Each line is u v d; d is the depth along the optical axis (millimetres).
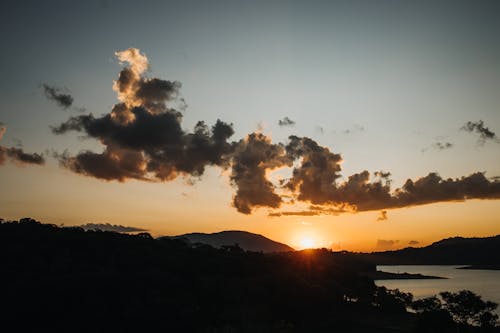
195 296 107438
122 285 100688
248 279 126938
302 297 119562
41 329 82688
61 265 110938
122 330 85688
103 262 122562
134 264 124375
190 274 125438
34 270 105438
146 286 104500
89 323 85188
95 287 96312
